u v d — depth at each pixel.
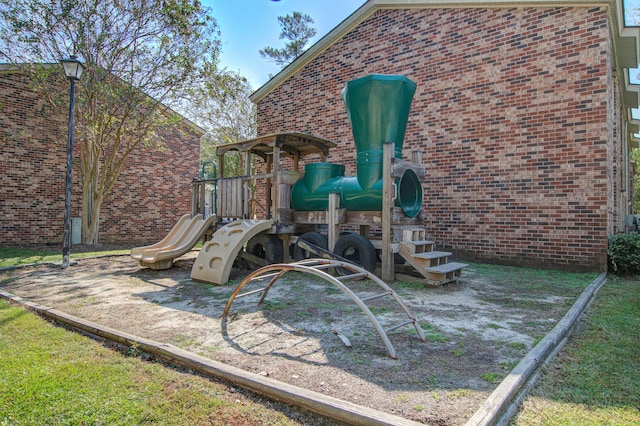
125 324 3.73
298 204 7.09
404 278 5.87
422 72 8.98
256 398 2.30
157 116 11.50
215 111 16.38
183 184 15.68
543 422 2.02
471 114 8.23
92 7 9.86
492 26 8.05
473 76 8.25
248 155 7.51
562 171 7.14
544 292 5.14
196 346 3.12
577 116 7.04
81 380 2.51
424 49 8.97
